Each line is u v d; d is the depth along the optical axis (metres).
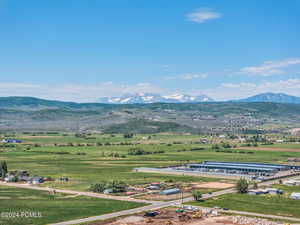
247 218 177.38
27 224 169.25
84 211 191.88
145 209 196.62
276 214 186.75
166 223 169.25
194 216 179.50
